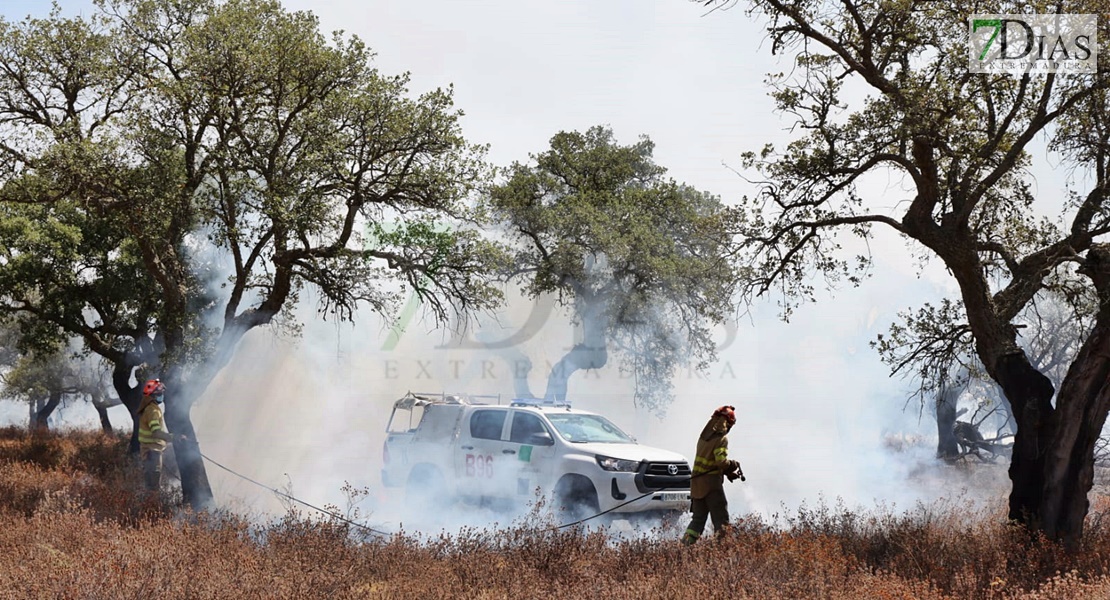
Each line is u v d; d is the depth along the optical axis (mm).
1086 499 11938
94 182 16578
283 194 17438
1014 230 14688
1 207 24859
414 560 10055
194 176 17938
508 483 16094
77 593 7414
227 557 9516
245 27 17469
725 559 9406
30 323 28016
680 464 15438
